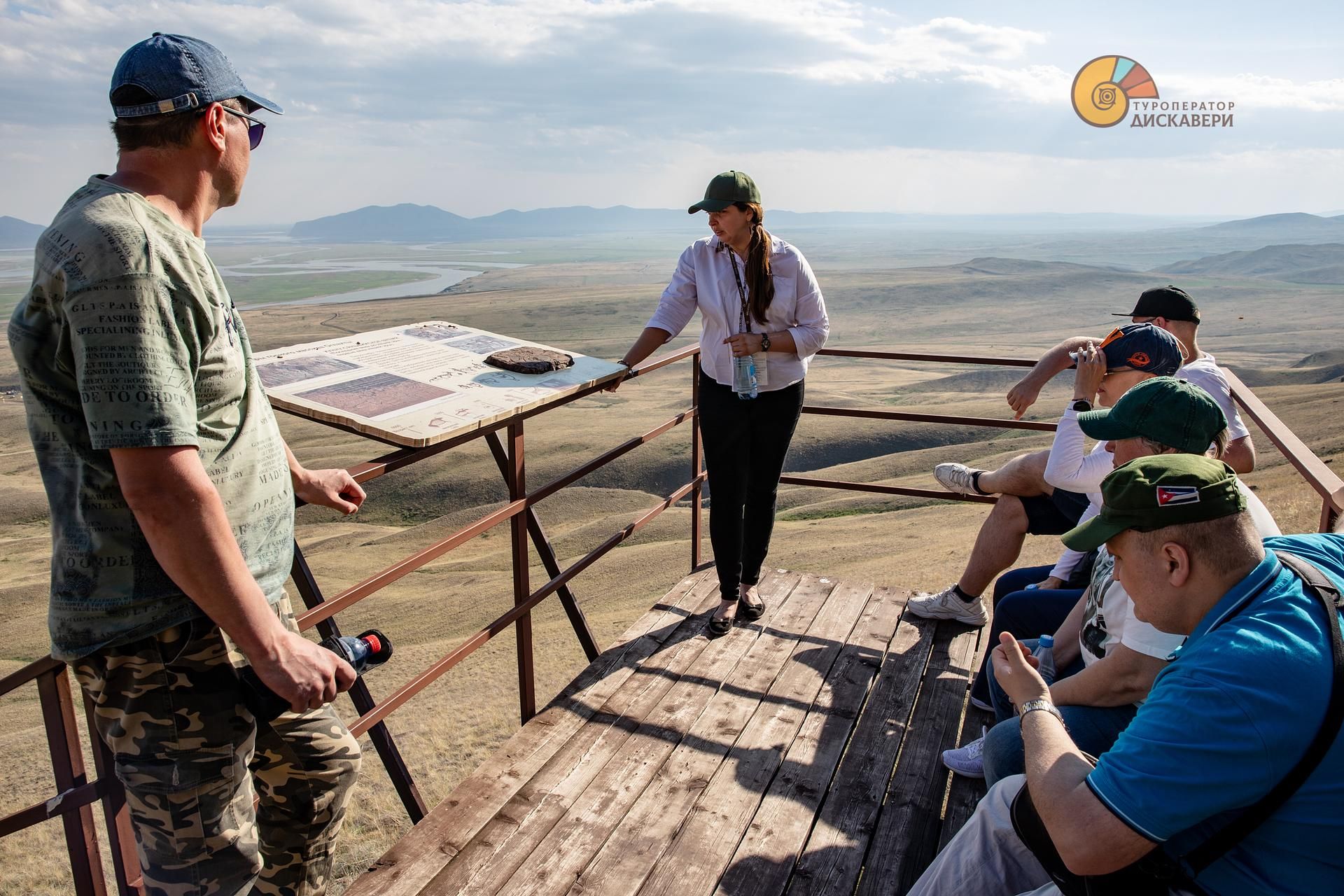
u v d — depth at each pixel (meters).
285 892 1.70
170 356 1.22
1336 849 1.19
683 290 3.25
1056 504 2.96
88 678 1.38
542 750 2.61
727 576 3.38
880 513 69.38
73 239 1.18
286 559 1.58
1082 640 2.19
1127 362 2.56
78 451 1.26
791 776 2.51
